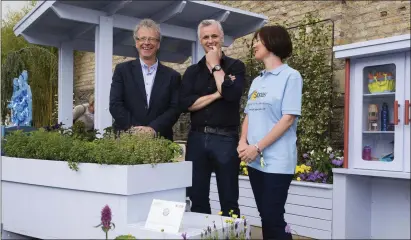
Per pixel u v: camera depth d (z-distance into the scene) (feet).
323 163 12.54
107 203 6.29
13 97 13.83
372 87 10.02
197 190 7.90
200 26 7.99
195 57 16.60
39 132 8.15
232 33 17.49
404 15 14.49
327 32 15.94
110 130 8.37
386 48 9.34
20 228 7.76
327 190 10.90
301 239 10.16
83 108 14.58
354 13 15.93
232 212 7.14
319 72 15.33
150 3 13.87
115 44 18.54
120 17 14.38
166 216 5.87
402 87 9.38
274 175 6.57
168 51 19.53
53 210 7.11
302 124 15.26
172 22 15.88
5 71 18.08
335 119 15.37
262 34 6.90
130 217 6.11
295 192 11.64
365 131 10.09
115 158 6.24
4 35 20.83
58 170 6.93
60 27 15.71
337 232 10.23
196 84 8.05
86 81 18.20
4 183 8.11
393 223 9.93
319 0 16.61
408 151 9.23
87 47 17.58
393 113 9.80
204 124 7.83
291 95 6.52
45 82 18.38
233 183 7.70
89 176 6.46
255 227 9.61
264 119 6.77
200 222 6.40
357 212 10.19
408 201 9.66
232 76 7.59
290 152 6.67
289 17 17.81
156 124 8.28
